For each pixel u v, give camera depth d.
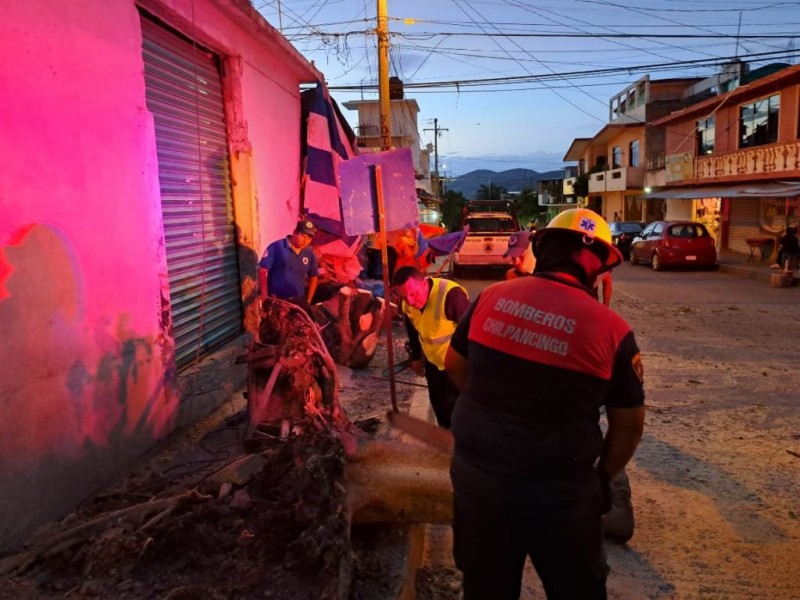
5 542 3.10
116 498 3.63
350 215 5.19
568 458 2.11
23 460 3.23
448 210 64.00
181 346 5.87
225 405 5.93
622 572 3.67
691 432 5.87
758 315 12.30
